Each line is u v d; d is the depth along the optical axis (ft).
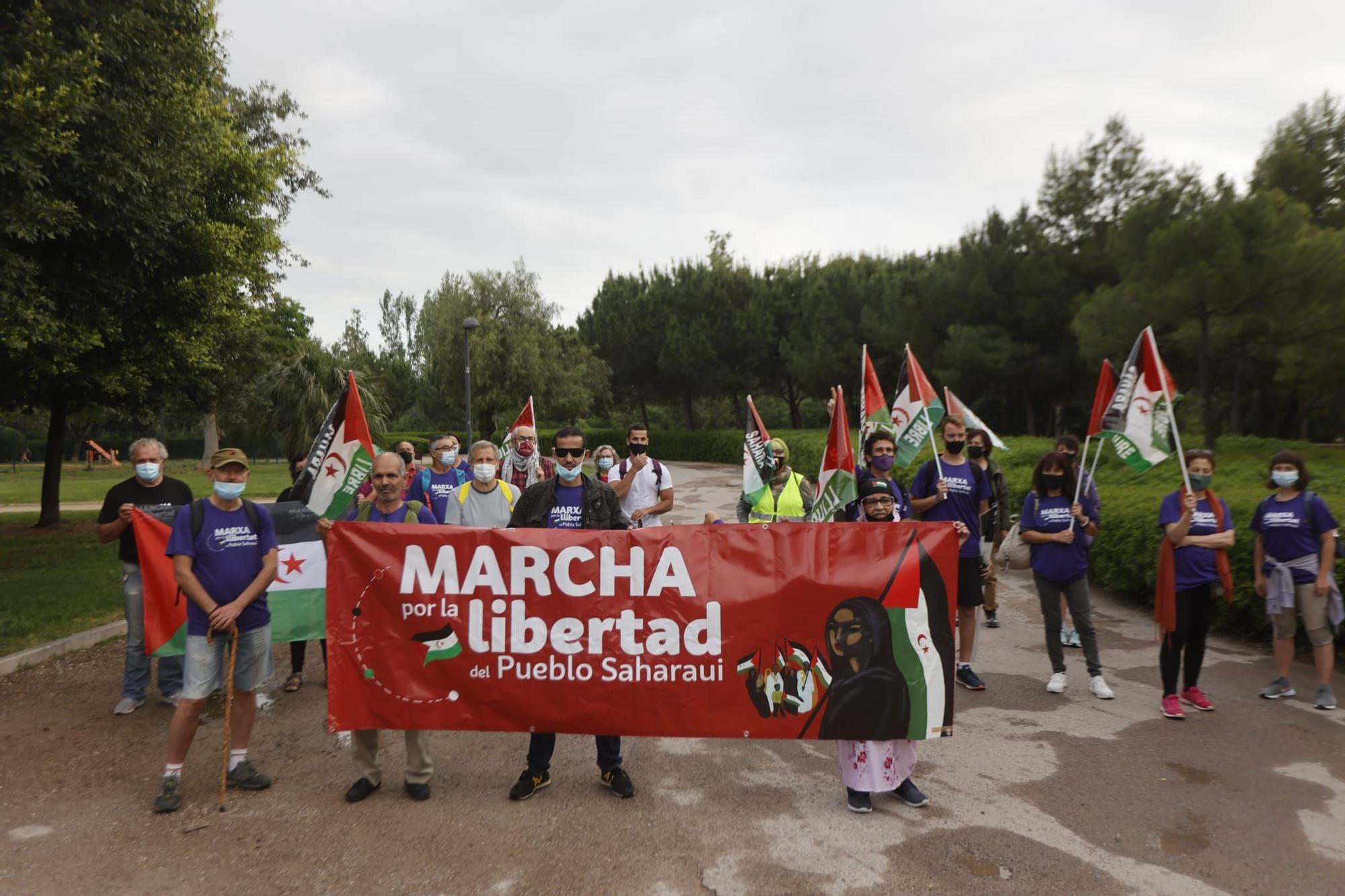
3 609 27.27
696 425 182.39
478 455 18.34
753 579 13.85
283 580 19.90
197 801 14.07
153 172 29.53
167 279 35.37
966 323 84.12
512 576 13.98
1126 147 76.84
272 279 50.42
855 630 13.65
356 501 16.16
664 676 13.89
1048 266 77.66
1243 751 15.94
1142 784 14.51
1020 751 16.11
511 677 13.99
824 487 15.93
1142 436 19.81
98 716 18.34
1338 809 13.48
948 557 13.67
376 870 11.78
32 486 98.89
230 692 14.01
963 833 12.82
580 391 137.90
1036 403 91.35
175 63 32.04
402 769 15.56
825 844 12.53
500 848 12.43
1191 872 11.64
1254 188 67.77
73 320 31.40
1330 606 18.13
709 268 154.61
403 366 177.37
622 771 14.43
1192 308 48.93
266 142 69.77
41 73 25.29
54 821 13.30
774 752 16.35
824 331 118.73
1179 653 17.83
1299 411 78.69
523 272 136.36
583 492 15.60
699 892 11.24
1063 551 19.51
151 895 11.20
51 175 26.84
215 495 14.42
